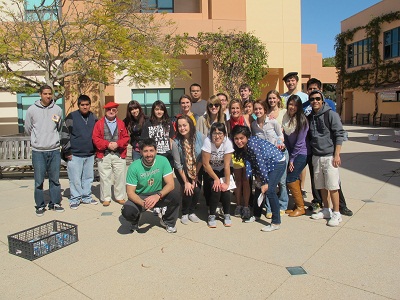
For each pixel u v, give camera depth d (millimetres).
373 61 26078
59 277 3756
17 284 3627
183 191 5301
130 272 3832
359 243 4438
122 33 8680
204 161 5066
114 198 6879
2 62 8508
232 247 4422
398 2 23688
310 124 5270
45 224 4871
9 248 4383
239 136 5051
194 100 6656
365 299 3215
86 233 5000
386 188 7039
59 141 6039
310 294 3318
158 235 4883
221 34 12688
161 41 10367
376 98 26438
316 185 5301
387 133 19219
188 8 15203
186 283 3576
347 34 28953
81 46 8781
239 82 12852
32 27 8945
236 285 3512
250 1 14562
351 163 9953
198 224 5305
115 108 6277
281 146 5367
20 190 7637
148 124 6000
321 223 5203
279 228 5016
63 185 8023
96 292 3449
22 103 14914
